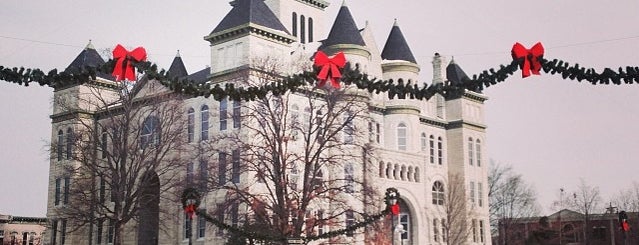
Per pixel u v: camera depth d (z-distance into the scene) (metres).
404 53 76.50
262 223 43.16
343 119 57.81
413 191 72.31
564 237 97.69
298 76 13.96
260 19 61.22
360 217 52.94
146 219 68.06
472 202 81.88
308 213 47.44
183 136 62.44
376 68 74.19
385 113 74.50
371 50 74.19
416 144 74.31
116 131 58.62
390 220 57.28
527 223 104.00
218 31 61.91
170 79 13.48
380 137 73.44
